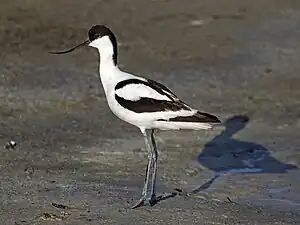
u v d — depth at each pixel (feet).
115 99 37.27
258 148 49.47
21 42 78.13
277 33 87.76
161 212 36.70
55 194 38.73
